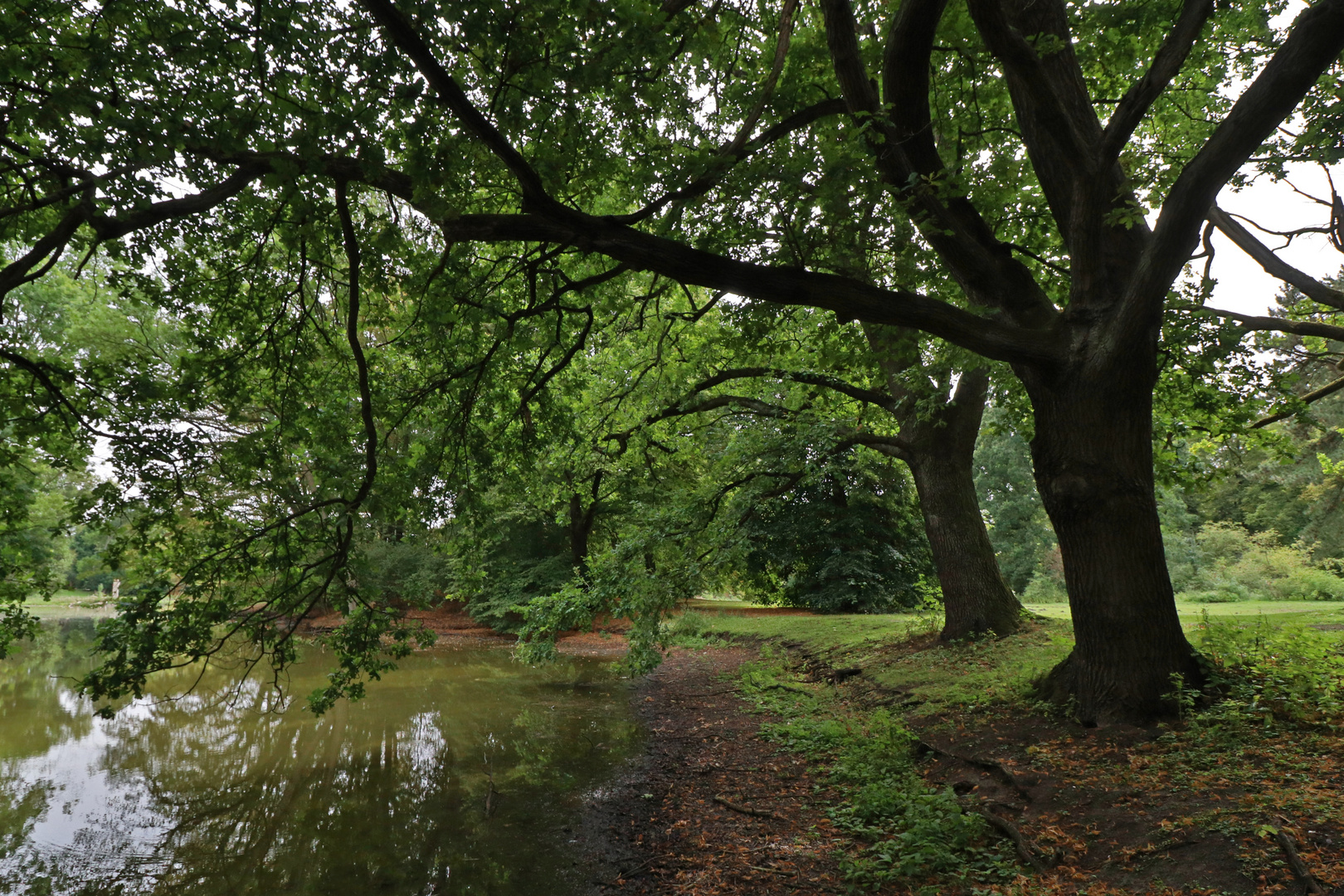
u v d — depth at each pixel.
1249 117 5.34
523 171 5.78
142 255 7.29
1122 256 7.34
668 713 12.64
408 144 6.05
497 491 11.56
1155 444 11.62
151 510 7.73
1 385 7.29
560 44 5.73
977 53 8.71
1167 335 8.89
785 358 13.23
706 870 5.95
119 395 7.11
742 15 8.04
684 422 14.74
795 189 6.38
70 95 5.02
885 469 24.66
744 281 6.41
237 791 8.55
